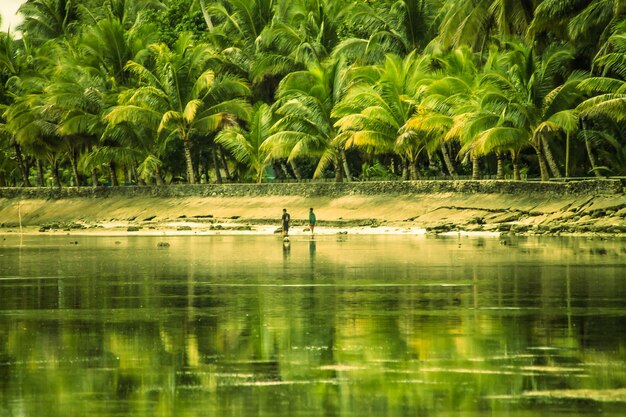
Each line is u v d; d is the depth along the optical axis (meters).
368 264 88.44
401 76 177.00
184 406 31.41
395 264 87.81
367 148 184.38
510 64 160.25
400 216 165.62
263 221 181.50
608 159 169.12
